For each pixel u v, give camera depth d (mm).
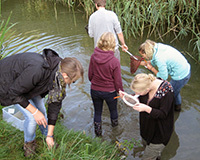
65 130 3287
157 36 6125
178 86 3459
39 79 2033
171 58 3260
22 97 2145
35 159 2611
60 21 7434
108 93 3150
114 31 3746
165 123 2570
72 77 2037
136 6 6363
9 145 2773
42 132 2877
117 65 2961
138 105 2434
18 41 6113
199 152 3096
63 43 6031
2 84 2104
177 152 3121
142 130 2760
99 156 2777
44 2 9477
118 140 3350
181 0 5727
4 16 8094
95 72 3068
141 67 4969
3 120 3131
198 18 6094
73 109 3955
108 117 3820
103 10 3604
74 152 2799
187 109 3844
